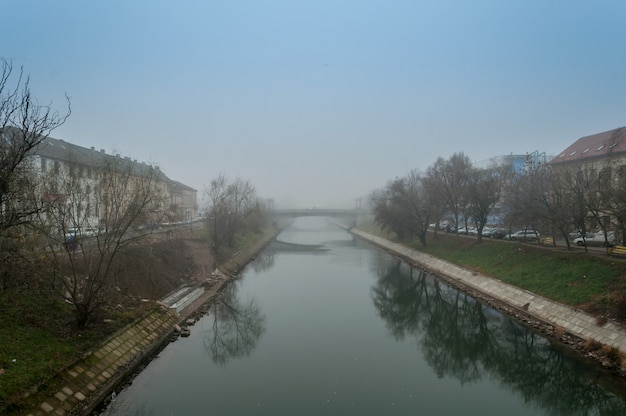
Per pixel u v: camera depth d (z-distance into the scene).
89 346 20.53
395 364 25.14
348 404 19.72
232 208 65.75
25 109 17.86
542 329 29.28
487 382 23.39
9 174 17.56
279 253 80.81
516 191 45.81
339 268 61.25
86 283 23.08
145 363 23.89
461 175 59.94
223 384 21.58
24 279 21.95
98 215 25.25
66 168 26.08
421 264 61.91
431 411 19.47
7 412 14.21
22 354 17.30
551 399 21.39
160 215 37.78
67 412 16.34
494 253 48.41
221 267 52.56
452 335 31.69
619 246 33.75
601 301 27.44
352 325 33.03
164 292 36.19
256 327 31.88
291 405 19.44
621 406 20.08
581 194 35.91
